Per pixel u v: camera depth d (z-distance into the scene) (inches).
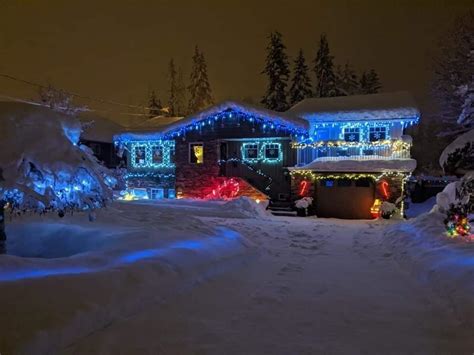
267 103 1594.5
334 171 809.5
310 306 228.8
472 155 409.4
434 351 166.2
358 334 185.5
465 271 247.4
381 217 773.3
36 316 167.3
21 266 222.8
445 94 1066.1
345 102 927.0
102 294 200.7
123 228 403.9
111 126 1354.6
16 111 280.7
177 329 187.5
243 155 952.9
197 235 380.2
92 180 310.5
